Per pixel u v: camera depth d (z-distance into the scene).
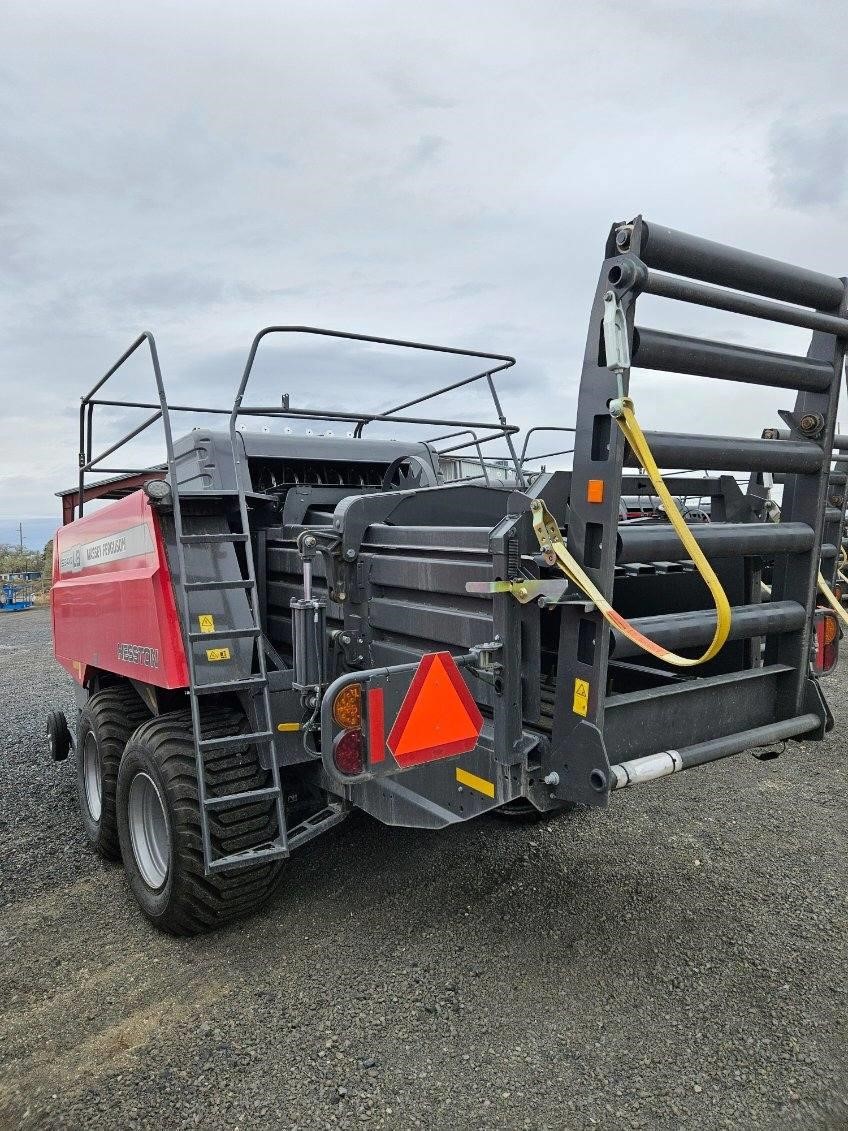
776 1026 2.52
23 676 10.30
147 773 3.17
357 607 3.17
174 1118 2.20
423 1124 2.14
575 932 3.11
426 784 2.78
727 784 4.79
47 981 2.90
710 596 3.30
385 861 3.77
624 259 2.16
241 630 3.03
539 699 2.48
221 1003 2.71
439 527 2.83
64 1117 2.21
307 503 3.99
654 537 2.42
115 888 3.72
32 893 3.69
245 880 3.05
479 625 2.56
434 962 2.92
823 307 2.70
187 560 3.22
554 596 2.33
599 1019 2.56
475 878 3.58
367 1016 2.61
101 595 3.91
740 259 2.37
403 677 2.43
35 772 5.72
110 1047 2.51
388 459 4.75
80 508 4.64
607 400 2.27
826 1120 2.12
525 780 2.47
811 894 3.39
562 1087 2.26
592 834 4.05
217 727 3.12
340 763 2.32
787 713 2.90
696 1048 2.42
